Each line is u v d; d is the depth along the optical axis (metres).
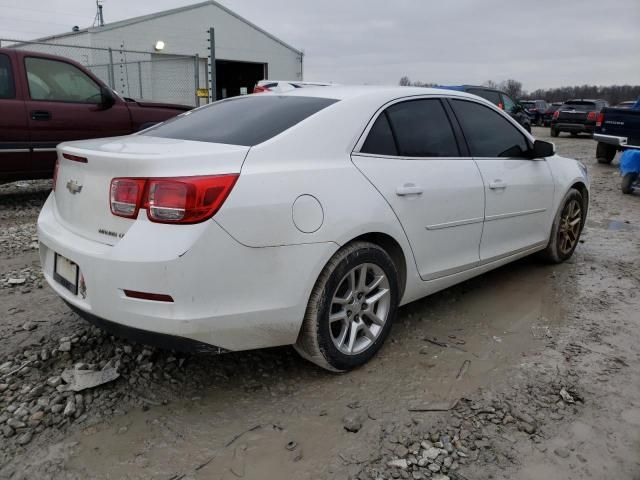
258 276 2.46
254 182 2.46
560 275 4.70
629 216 7.41
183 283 2.28
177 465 2.24
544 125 33.25
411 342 3.34
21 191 8.38
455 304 3.98
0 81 6.54
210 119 3.26
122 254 2.31
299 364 3.05
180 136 3.04
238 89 29.22
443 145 3.52
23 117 6.64
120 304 2.35
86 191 2.60
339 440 2.40
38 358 3.00
